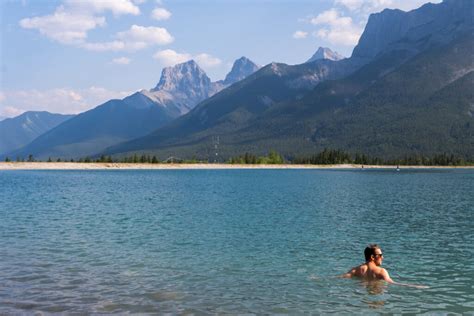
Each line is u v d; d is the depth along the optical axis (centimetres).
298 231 3753
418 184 11412
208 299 1900
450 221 4425
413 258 2755
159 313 1723
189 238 3375
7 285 2072
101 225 4041
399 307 1833
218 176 16775
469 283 2191
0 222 4209
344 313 1756
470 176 17300
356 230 3822
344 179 14450
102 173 19050
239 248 2995
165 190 8925
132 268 2423
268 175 18138
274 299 1911
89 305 1805
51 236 3431
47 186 9975
